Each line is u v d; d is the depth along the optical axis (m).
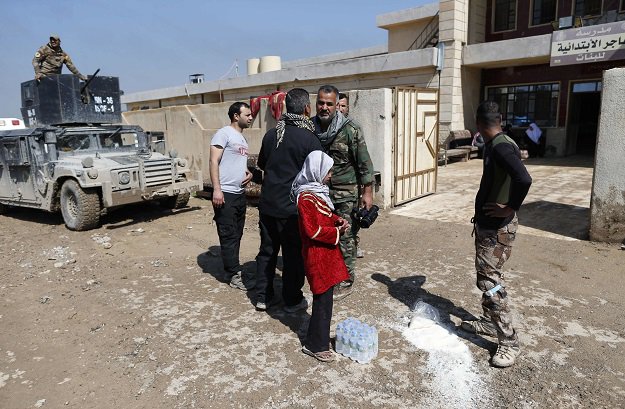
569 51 14.13
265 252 4.11
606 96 5.45
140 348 3.62
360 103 8.09
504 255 3.18
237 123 4.72
